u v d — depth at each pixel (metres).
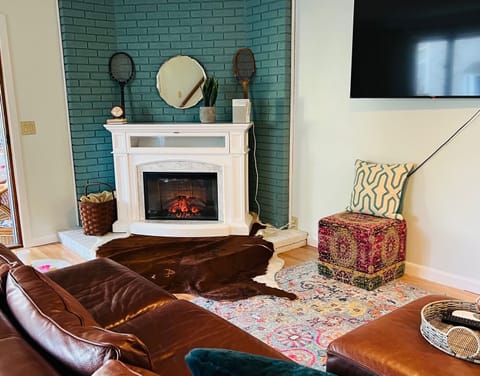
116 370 0.86
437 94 2.90
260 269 3.46
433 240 3.19
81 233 4.18
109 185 4.49
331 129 3.76
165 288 3.11
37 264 3.70
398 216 3.21
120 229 4.14
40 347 1.16
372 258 3.01
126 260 3.49
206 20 4.25
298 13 3.86
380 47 3.11
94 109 4.32
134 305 2.00
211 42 4.29
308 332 2.55
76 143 4.27
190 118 4.45
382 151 3.41
